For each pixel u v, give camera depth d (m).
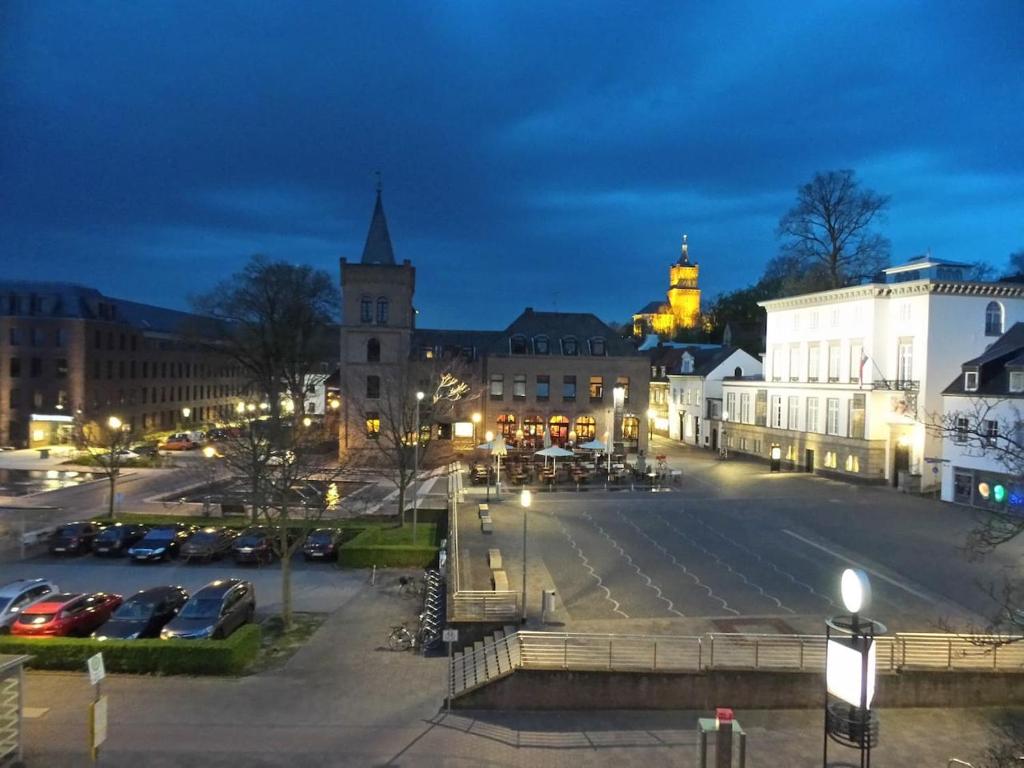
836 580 26.41
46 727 16.05
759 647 19.50
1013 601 23.23
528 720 17.39
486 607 21.73
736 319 98.31
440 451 57.75
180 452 61.88
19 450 63.69
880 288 46.19
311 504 33.44
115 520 36.69
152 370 78.62
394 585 27.98
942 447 41.53
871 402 45.94
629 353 60.34
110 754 14.81
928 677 18.44
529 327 60.91
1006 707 18.47
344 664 20.11
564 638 19.62
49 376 66.25
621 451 56.81
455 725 16.83
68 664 19.39
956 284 43.50
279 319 72.50
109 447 46.31
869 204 83.69
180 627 20.66
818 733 16.92
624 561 28.62
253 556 30.78
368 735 16.11
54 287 68.38
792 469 53.41
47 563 30.91
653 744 16.25
